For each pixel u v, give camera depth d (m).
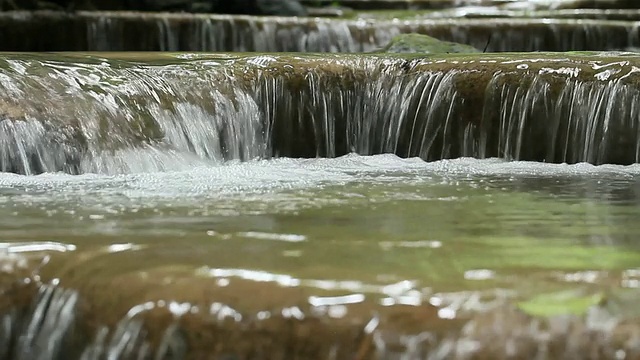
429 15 14.01
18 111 4.96
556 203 3.78
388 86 6.37
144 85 5.69
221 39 10.30
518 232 2.89
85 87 5.42
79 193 3.96
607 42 10.56
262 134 6.21
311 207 3.52
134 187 4.22
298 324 1.87
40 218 3.12
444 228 2.96
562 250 2.50
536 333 1.77
